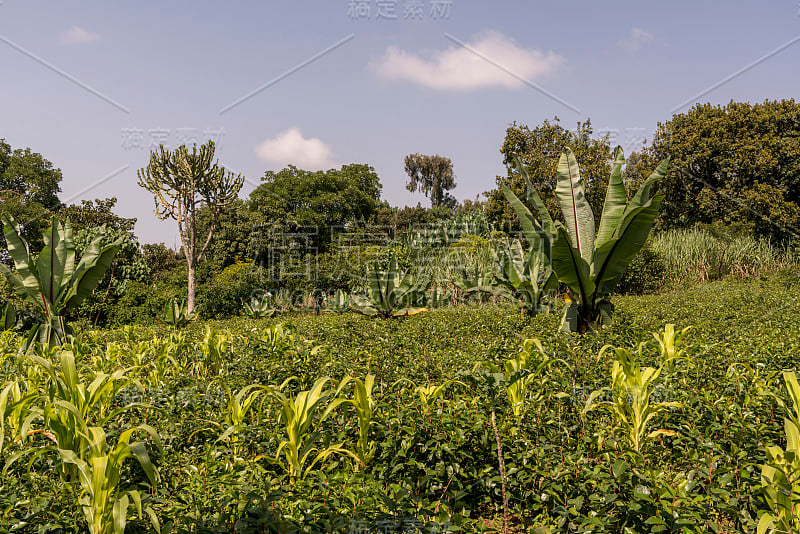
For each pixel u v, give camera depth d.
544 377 4.17
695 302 9.83
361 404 3.10
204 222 26.73
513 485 2.87
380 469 2.94
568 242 6.94
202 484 2.76
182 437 3.71
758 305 8.91
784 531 2.12
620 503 2.38
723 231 19.50
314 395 2.97
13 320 10.55
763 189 19.42
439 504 2.63
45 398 3.22
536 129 24.31
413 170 59.41
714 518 2.49
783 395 3.27
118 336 9.95
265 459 3.13
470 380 3.76
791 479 2.22
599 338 5.71
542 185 22.66
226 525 2.38
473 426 3.16
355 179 43.28
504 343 5.82
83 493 2.54
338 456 3.20
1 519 2.37
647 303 11.01
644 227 6.89
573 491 2.62
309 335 7.68
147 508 2.26
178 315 12.79
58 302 8.19
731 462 2.76
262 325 10.83
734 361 4.24
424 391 3.45
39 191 26.55
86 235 16.25
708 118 22.41
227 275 19.52
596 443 3.21
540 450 2.94
